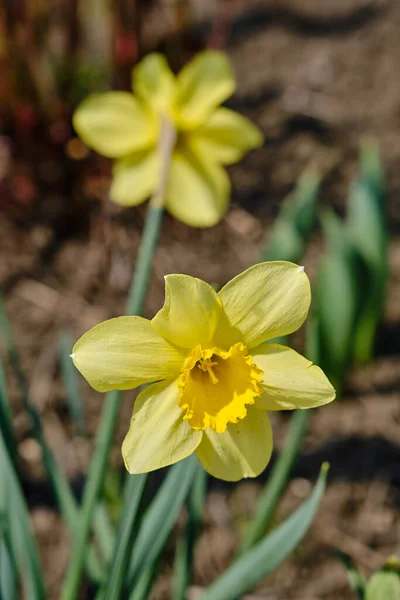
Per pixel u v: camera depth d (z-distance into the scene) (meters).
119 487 0.73
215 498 0.80
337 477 0.82
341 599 0.73
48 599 0.72
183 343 0.52
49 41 1.15
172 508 0.56
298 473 0.83
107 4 0.99
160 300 1.02
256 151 1.29
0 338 0.95
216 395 0.52
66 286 1.03
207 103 0.68
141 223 1.08
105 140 0.68
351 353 0.87
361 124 1.34
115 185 0.68
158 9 1.23
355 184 0.88
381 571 0.54
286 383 0.52
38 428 0.61
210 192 0.69
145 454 0.51
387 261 0.85
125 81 1.02
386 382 0.93
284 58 1.50
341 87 1.42
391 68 1.46
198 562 0.75
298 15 1.62
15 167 1.12
